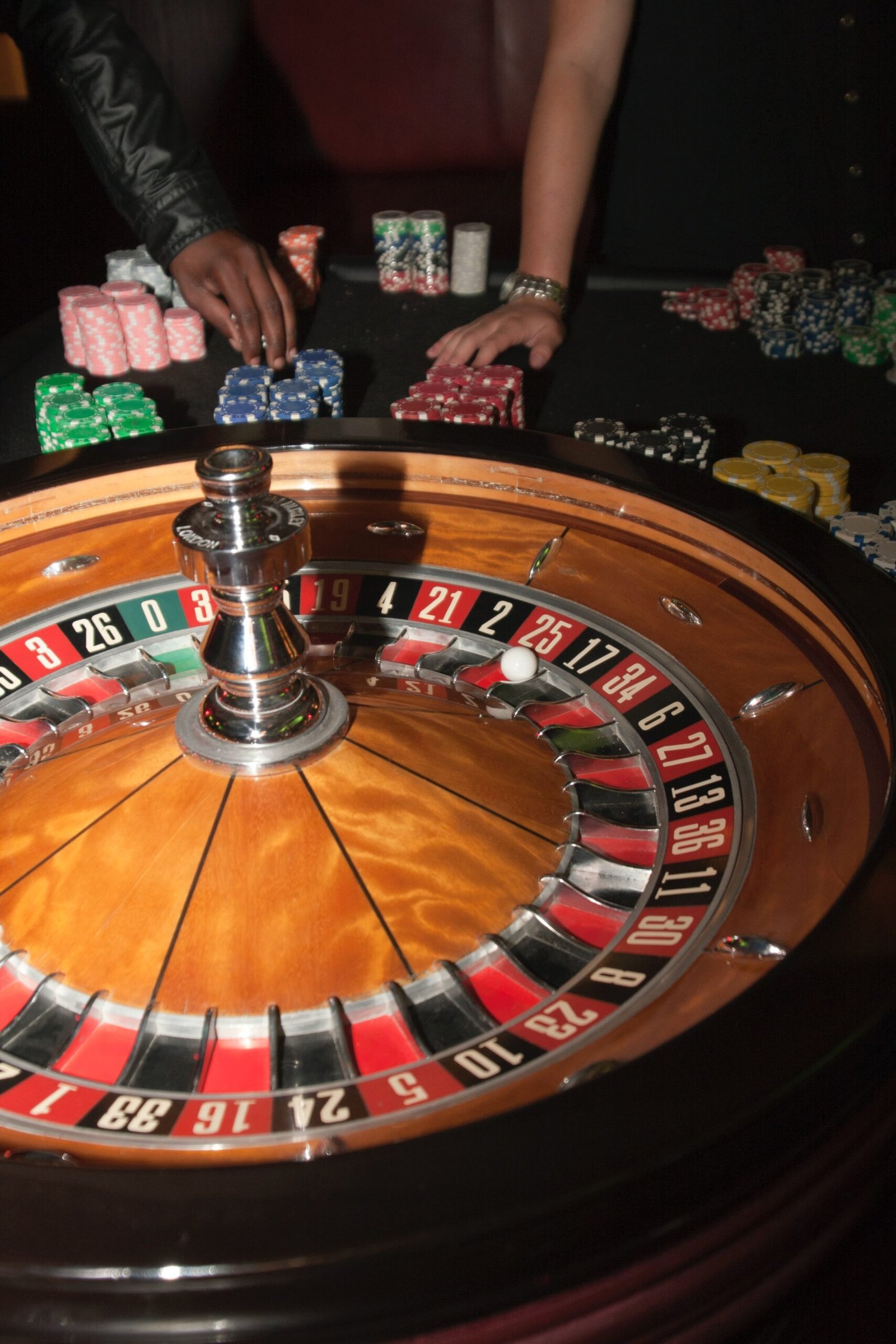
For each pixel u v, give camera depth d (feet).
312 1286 1.92
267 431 5.45
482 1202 2.00
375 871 3.37
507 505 5.32
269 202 18.37
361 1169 2.06
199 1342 1.92
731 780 3.77
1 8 9.27
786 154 12.42
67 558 5.12
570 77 10.19
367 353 9.62
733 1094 2.19
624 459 5.17
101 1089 2.85
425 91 19.38
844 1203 2.41
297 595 4.97
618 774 3.92
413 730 3.92
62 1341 1.93
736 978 2.94
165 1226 1.97
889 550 6.07
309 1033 3.00
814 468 6.80
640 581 4.78
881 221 12.21
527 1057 2.83
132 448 5.32
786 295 9.81
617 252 13.76
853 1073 2.26
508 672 4.41
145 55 9.45
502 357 9.45
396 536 5.24
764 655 4.25
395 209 18.01
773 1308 2.36
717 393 8.80
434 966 3.15
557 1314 2.07
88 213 17.62
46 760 4.01
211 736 3.70
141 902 3.29
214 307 9.39
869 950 2.49
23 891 3.39
